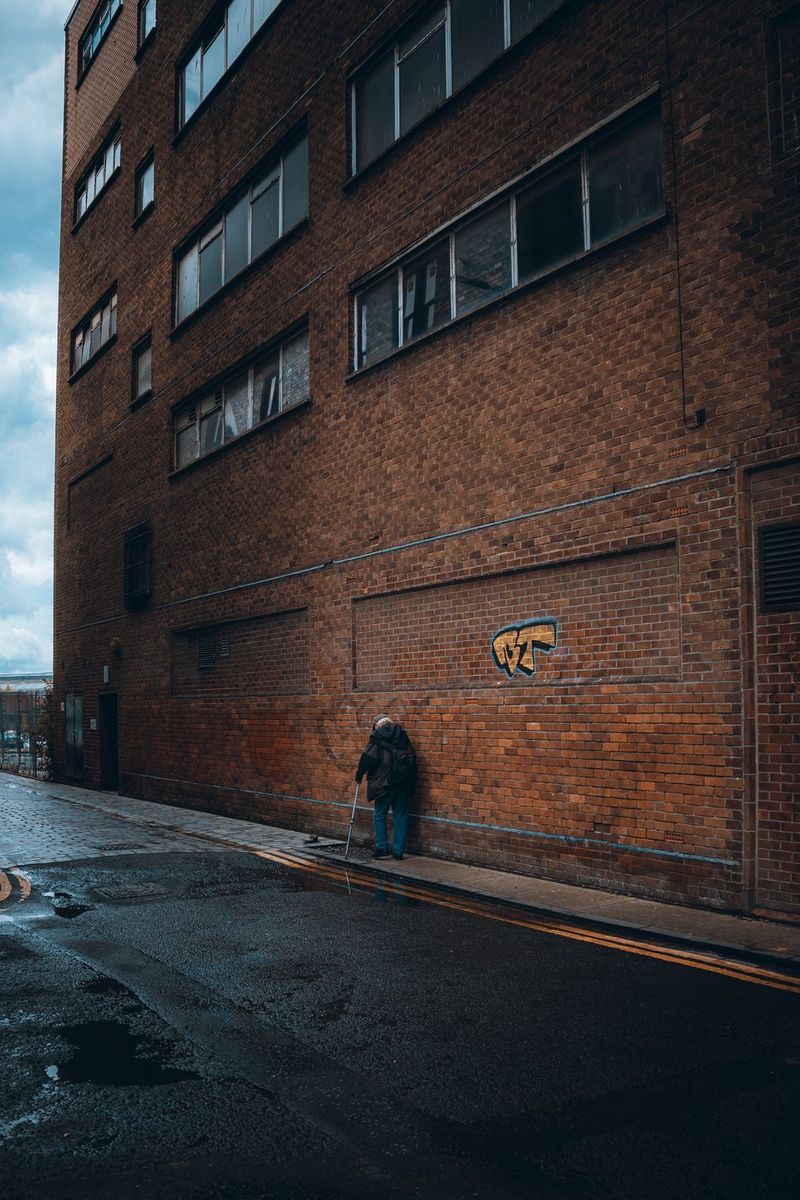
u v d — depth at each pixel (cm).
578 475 926
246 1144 378
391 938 715
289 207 1495
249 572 1555
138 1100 420
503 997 564
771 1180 346
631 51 898
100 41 2370
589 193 952
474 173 1091
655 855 830
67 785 2375
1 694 3259
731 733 773
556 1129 388
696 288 819
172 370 1888
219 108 1717
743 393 775
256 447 1551
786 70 763
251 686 1549
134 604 2002
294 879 980
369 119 1304
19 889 927
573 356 939
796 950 646
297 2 1470
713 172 809
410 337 1201
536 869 955
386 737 1095
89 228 2397
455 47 1145
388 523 1206
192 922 775
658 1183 344
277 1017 532
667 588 842
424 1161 363
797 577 734
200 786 1702
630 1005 545
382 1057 469
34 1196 339
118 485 2148
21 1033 509
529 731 973
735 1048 474
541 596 971
